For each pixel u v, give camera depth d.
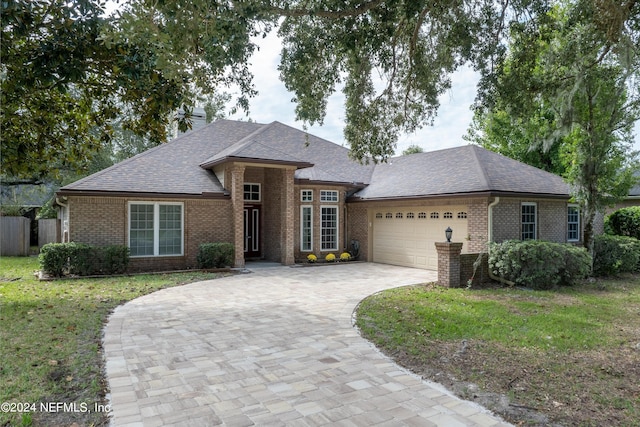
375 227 17.19
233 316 7.76
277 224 16.59
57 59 4.96
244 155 14.30
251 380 4.68
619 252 13.05
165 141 7.19
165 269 14.01
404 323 7.21
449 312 8.04
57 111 6.78
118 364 5.16
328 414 3.87
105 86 6.25
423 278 12.75
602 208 12.38
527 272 10.92
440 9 7.19
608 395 4.37
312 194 16.75
